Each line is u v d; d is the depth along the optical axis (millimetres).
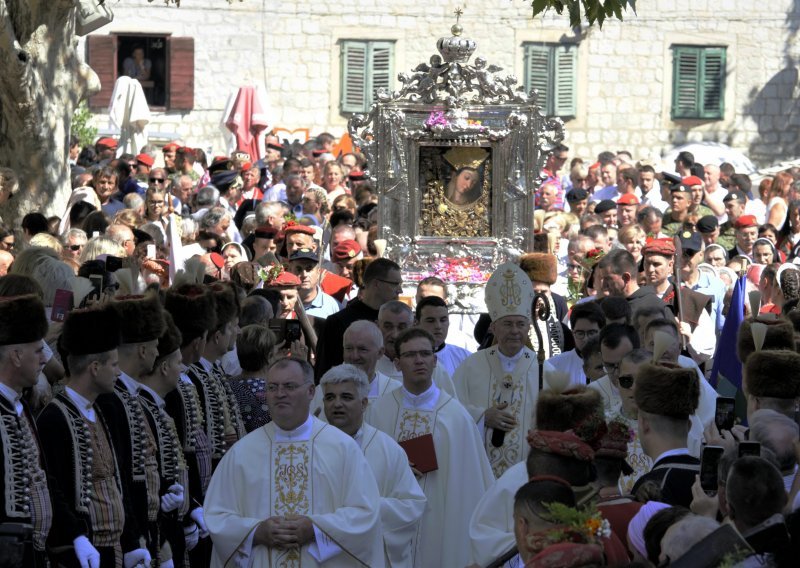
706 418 18922
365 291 22734
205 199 38312
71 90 36562
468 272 29547
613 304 21609
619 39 69938
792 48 70625
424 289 25078
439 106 29469
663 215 36625
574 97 69812
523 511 11398
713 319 26625
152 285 18984
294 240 27594
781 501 11148
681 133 70625
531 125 29484
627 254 25156
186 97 67812
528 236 29766
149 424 16281
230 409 18438
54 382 17469
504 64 69125
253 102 58156
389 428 18422
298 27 68188
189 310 17766
